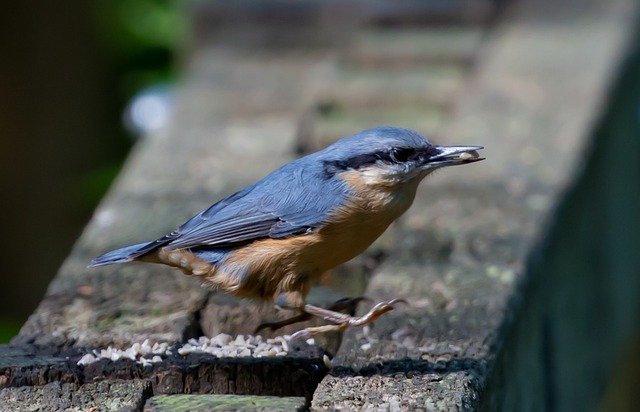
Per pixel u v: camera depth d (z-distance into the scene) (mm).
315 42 15117
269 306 7207
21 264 17938
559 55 13781
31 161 17812
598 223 12258
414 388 6270
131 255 7031
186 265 7023
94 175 17641
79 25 17984
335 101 13188
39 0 17516
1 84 17625
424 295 7840
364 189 6852
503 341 7203
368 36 14922
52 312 7555
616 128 13680
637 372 14969
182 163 11164
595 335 11625
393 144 6867
